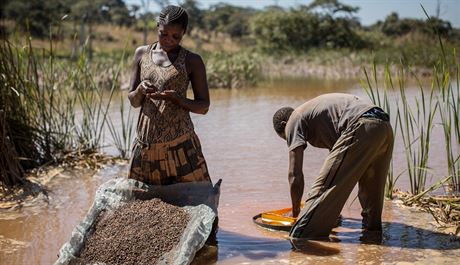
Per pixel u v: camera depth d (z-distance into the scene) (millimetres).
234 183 6219
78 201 5621
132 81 4598
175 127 4480
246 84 18938
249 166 6953
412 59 22188
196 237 4027
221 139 8672
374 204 4641
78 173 6641
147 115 4500
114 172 6715
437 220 4855
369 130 4320
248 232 4730
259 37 42656
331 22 41938
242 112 11789
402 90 5785
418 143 8203
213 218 4172
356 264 4008
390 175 5598
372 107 4426
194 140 4602
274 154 7594
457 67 5738
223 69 18500
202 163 4656
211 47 48906
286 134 4621
